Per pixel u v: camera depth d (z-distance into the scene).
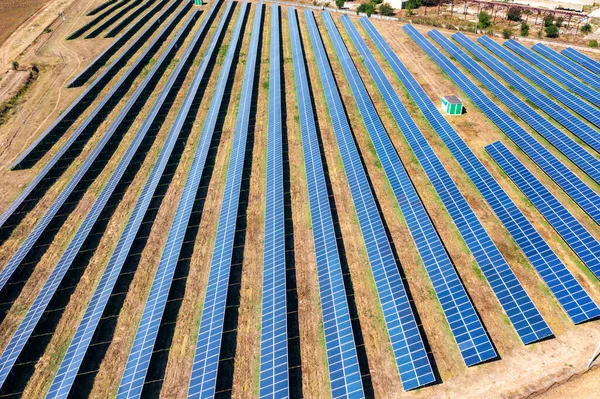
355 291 38.09
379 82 74.94
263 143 61.41
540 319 32.50
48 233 47.72
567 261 38.53
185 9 122.50
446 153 54.91
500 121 59.97
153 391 32.09
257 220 47.53
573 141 53.44
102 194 52.41
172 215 49.34
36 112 71.94
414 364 30.84
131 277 41.62
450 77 76.62
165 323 36.97
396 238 43.06
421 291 37.22
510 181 49.09
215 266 41.47
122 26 109.31
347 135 59.81
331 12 122.25
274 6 121.81
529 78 75.12
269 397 29.94
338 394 29.69
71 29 108.31
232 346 34.66
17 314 38.78
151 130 66.25
